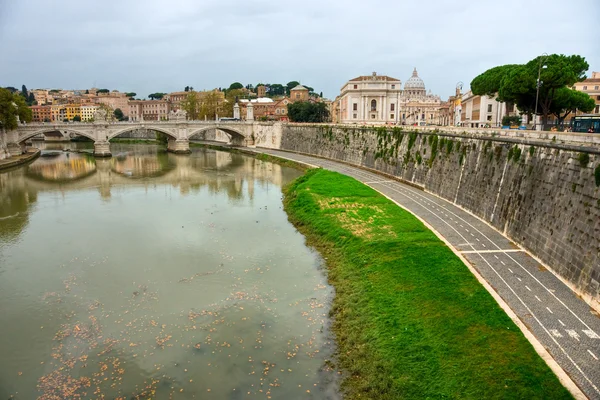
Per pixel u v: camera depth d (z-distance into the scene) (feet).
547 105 260.21
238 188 287.07
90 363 99.50
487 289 118.11
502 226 165.48
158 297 129.18
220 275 143.84
